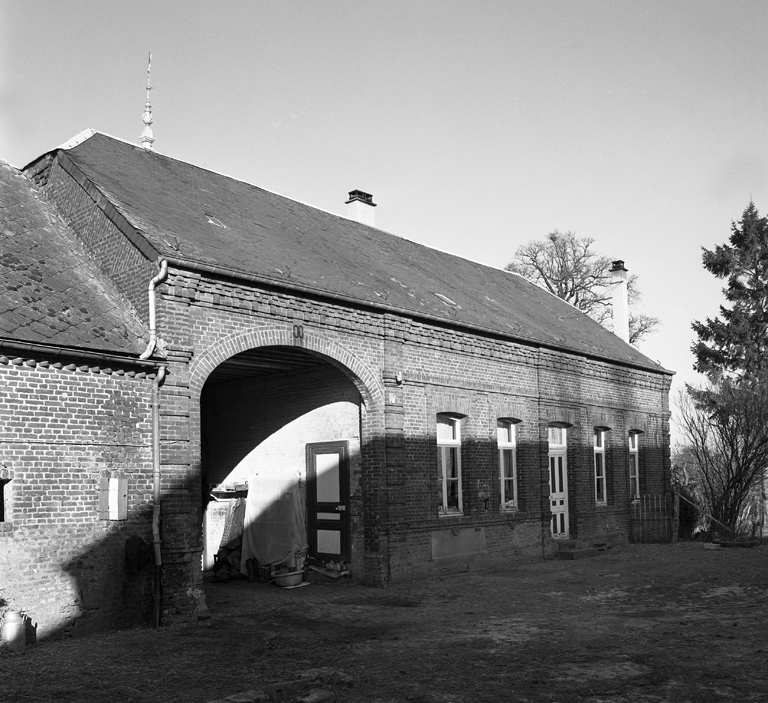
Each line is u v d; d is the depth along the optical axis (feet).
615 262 99.14
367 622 36.91
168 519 36.42
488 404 59.52
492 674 26.25
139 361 35.60
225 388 58.39
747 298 121.49
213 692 24.41
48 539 32.19
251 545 54.39
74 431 33.50
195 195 51.65
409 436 51.75
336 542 51.11
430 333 53.83
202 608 37.29
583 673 26.16
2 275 35.19
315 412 53.26
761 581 47.42
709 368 119.75
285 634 33.88
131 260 38.70
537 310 78.84
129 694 24.22
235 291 40.60
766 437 78.33
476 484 57.52
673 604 40.93
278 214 58.54
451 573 54.19
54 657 29.17
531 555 62.49
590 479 72.54
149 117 56.13
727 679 25.11
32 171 45.91
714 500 80.74
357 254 59.36
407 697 23.61
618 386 78.84
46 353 32.42
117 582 34.45
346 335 47.37
